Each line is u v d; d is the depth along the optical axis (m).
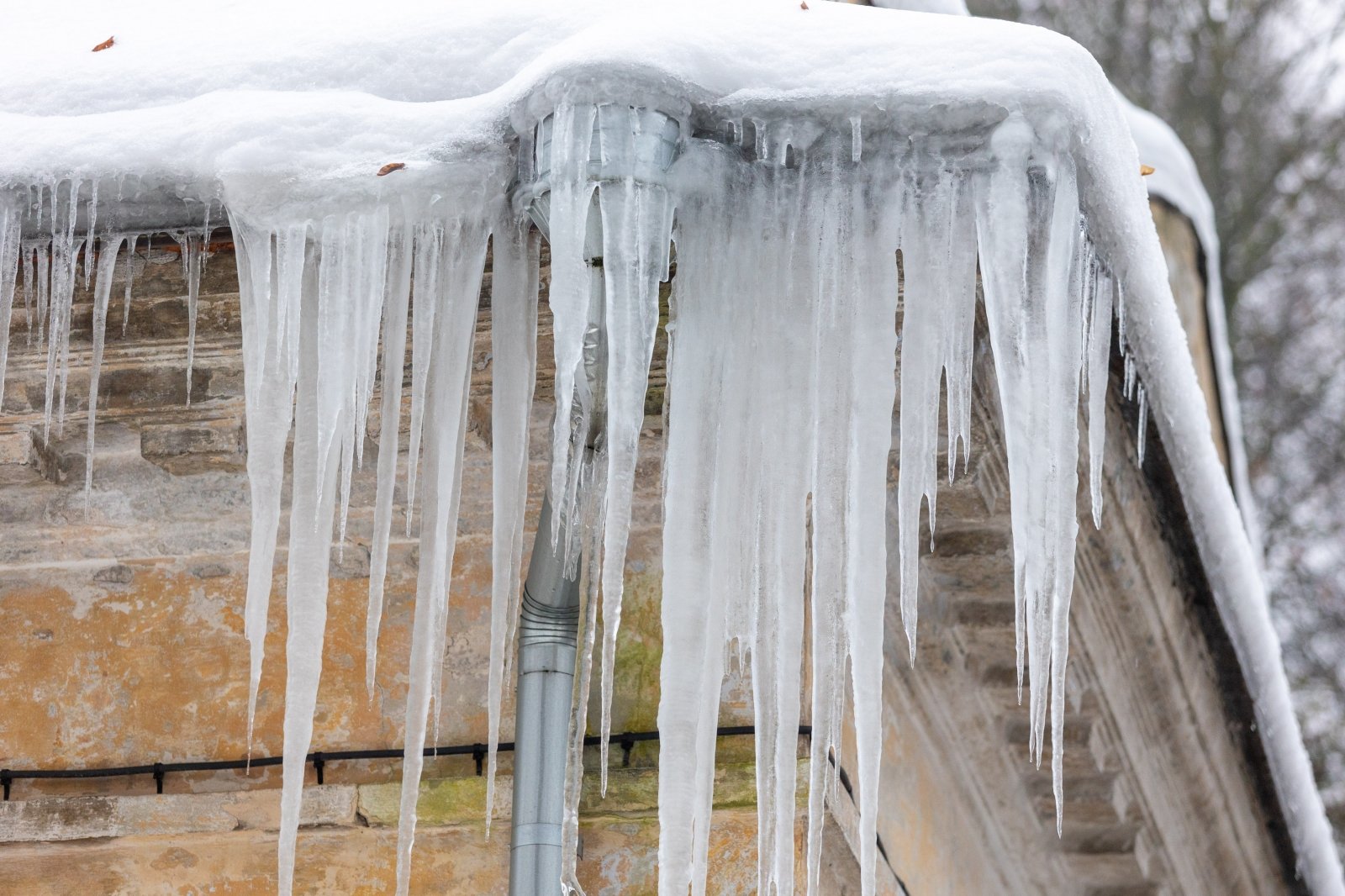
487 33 6.44
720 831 7.25
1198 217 14.23
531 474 7.43
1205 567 9.85
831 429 6.13
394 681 7.50
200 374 7.13
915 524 6.18
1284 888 13.02
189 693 7.54
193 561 7.64
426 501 6.40
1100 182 6.27
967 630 9.80
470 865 7.24
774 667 6.13
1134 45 20.25
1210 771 11.40
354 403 6.28
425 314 6.33
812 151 6.17
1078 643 9.77
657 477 7.37
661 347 7.03
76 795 7.40
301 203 6.26
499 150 6.22
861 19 6.23
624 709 7.39
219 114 6.35
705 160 6.12
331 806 7.32
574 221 5.96
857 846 7.94
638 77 5.94
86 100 6.51
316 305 6.45
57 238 6.52
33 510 7.47
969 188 6.18
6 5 7.08
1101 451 6.77
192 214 6.52
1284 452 19.47
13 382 7.12
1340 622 19.08
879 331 6.15
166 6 6.95
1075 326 6.41
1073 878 12.15
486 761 7.36
